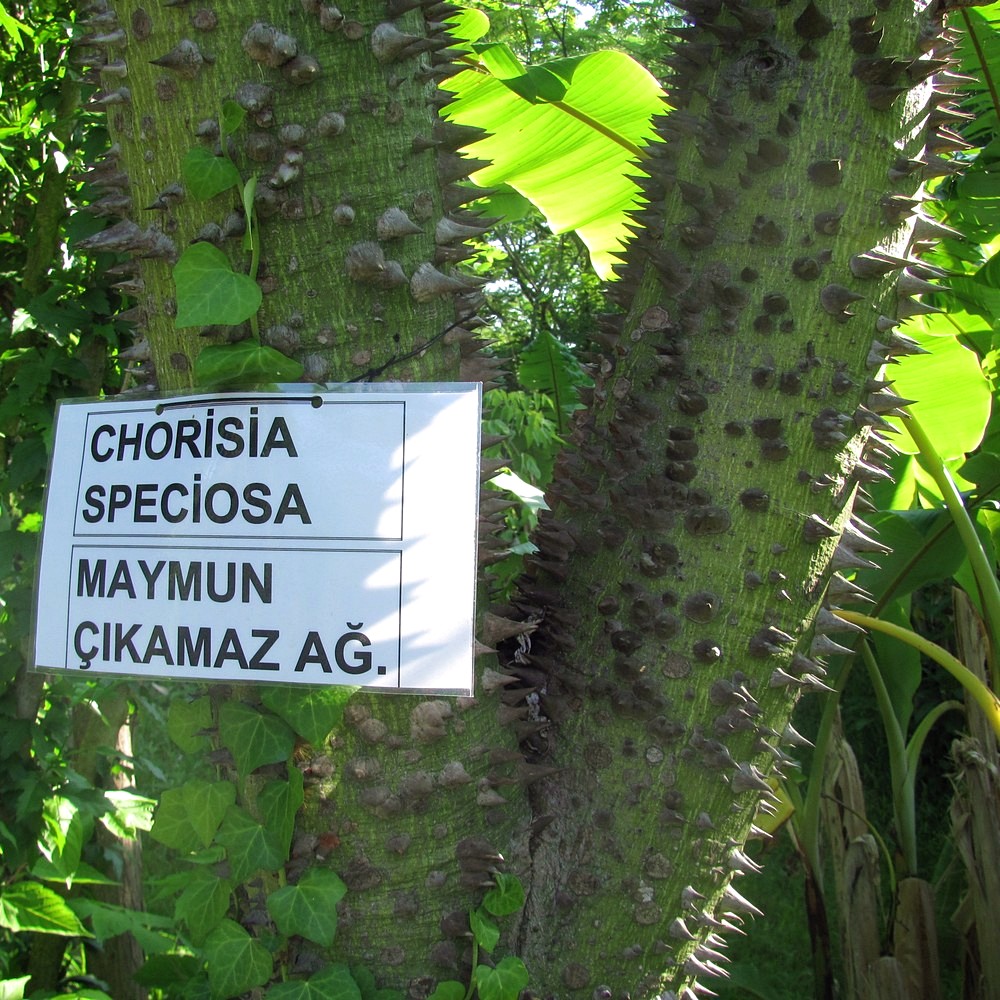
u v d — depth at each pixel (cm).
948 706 326
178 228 114
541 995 124
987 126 257
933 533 274
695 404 123
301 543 116
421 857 118
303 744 117
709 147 124
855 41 118
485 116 237
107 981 289
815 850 312
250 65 108
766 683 123
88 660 124
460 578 113
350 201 112
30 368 234
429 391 114
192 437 120
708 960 132
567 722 129
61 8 250
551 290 931
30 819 225
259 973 116
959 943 385
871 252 119
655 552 124
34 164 259
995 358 297
